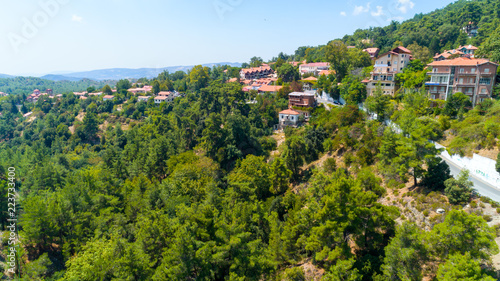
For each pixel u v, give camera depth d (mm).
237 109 126938
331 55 137500
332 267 40094
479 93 84312
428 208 48969
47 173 92125
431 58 133125
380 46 180125
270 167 80938
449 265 31578
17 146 180125
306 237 48969
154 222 51031
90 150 168250
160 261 49688
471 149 58719
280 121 123812
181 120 128125
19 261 55844
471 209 44938
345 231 45750
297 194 74938
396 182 59469
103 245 51406
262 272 48031
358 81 112750
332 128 90625
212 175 87062
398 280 38156
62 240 61344
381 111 85812
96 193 74125
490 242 32844
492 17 166125
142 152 105688
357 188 44219
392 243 38594
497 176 50844
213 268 45594
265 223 62406
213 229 48750
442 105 83312
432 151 52125
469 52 131500
